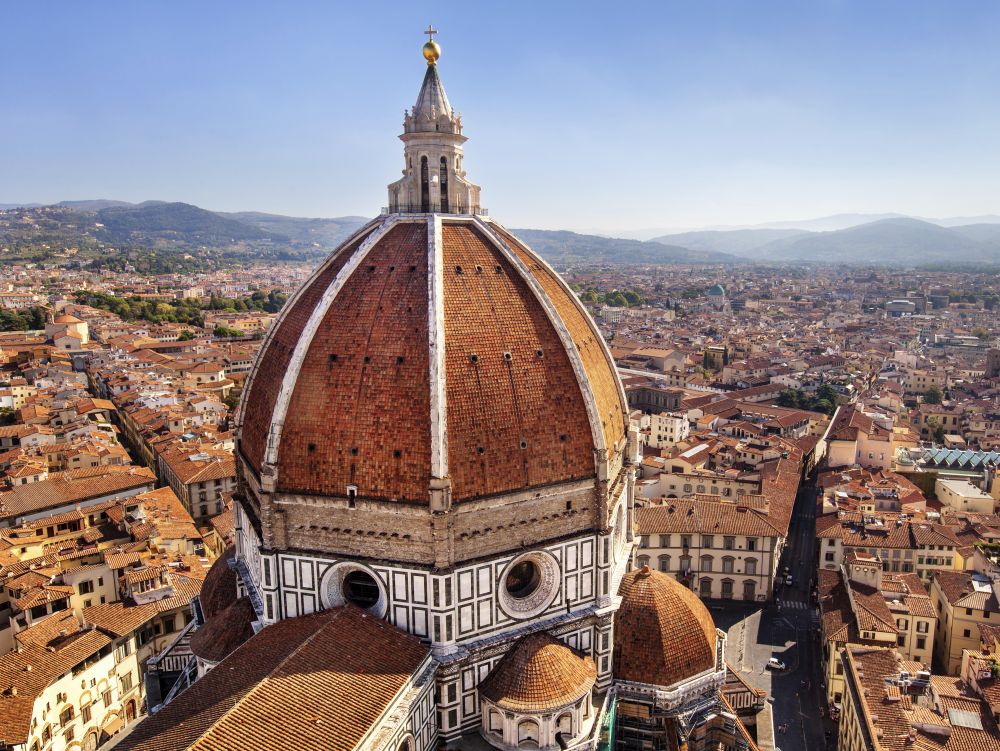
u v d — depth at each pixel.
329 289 82.31
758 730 103.56
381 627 76.81
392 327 79.12
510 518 79.06
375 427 76.62
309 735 62.03
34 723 113.31
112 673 130.25
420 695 72.50
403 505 75.38
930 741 108.50
